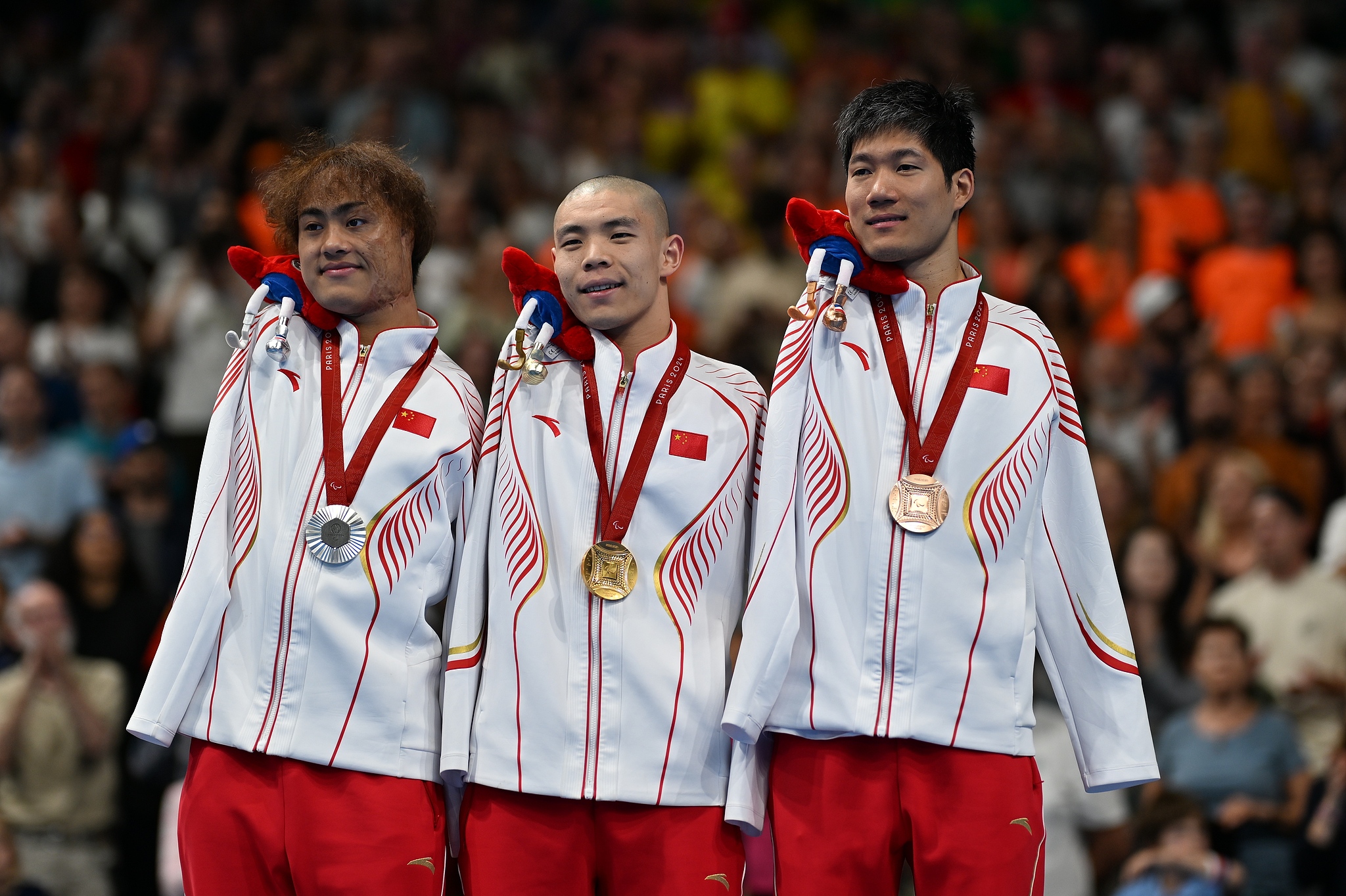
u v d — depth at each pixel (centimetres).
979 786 875
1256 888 1477
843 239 912
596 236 930
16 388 2023
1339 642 1703
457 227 2627
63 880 1589
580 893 902
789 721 888
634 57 3272
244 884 899
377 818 888
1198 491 1961
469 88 3189
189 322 2361
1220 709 1580
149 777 1662
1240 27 3459
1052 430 920
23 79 3259
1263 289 2536
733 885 904
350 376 939
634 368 936
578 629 900
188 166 2889
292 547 905
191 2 3434
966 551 882
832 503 895
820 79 3172
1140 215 2639
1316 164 2964
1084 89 3322
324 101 3084
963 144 924
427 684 918
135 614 1748
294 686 895
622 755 890
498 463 935
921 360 907
